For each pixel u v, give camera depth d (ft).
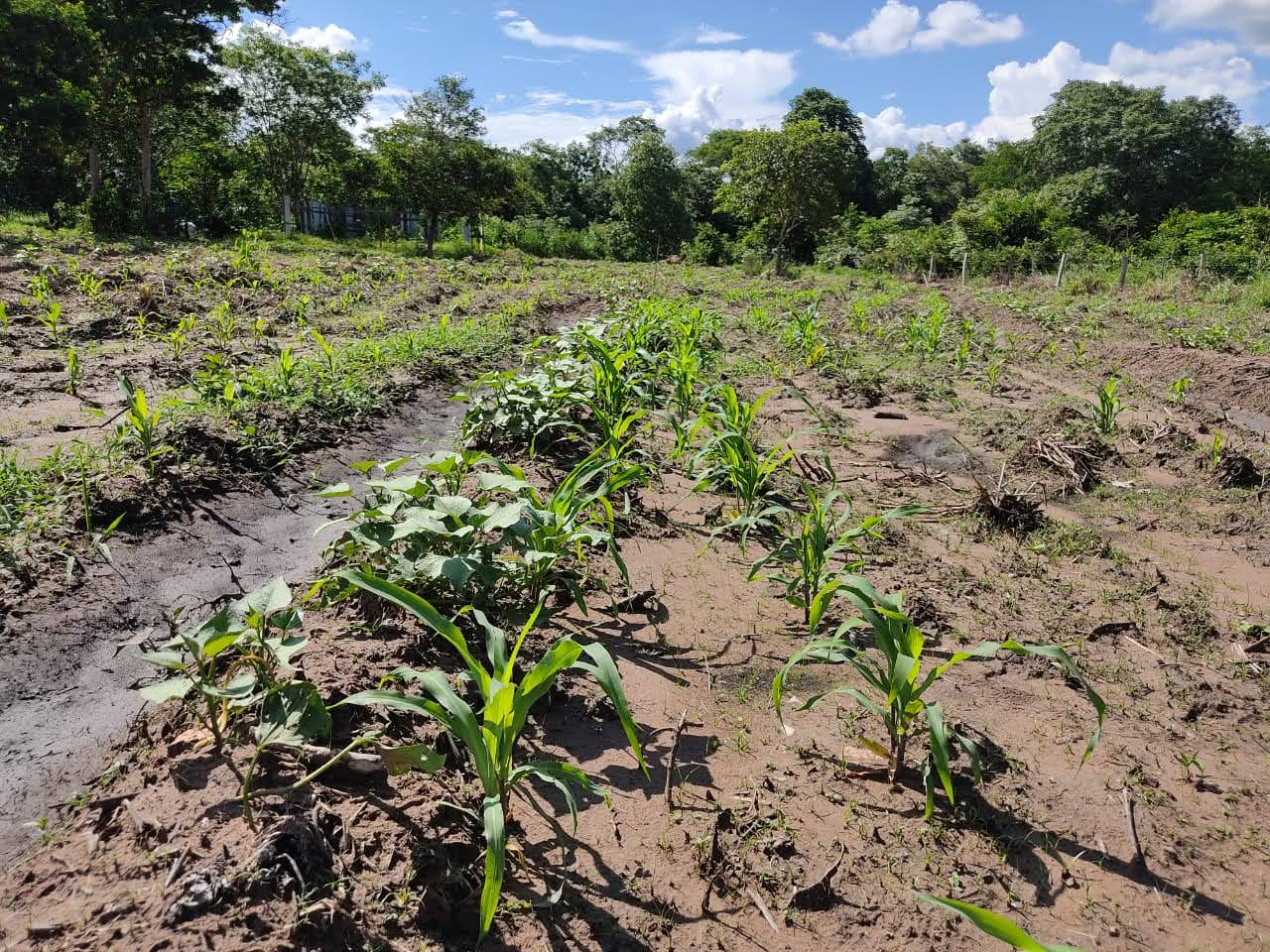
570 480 14.16
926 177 232.94
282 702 9.45
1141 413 30.04
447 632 8.89
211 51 92.32
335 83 114.62
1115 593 16.07
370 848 8.20
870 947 8.23
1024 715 12.10
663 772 10.59
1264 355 39.68
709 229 157.99
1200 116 164.04
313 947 7.02
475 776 9.94
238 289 45.09
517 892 8.48
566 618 13.99
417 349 31.45
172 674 11.88
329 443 21.99
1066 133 168.04
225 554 15.96
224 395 21.66
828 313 57.77
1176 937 8.48
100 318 32.73
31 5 74.43
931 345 40.34
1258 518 20.02
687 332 34.47
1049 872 9.23
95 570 14.38
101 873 7.73
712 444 20.12
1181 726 11.97
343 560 14.92
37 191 81.56
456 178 114.01
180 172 106.83
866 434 27.04
